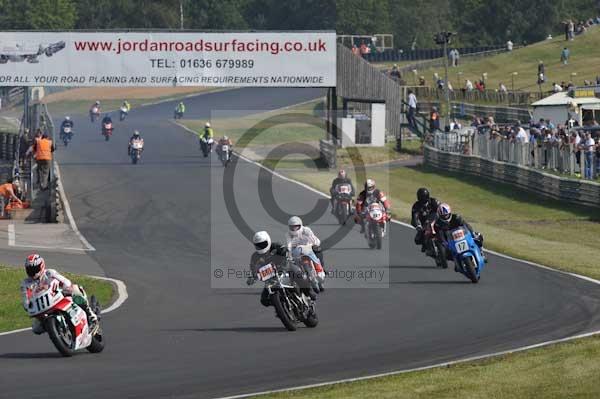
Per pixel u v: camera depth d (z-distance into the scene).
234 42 149.88
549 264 72.94
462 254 65.94
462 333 48.72
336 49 157.50
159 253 88.62
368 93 170.38
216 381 39.50
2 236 102.62
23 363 44.53
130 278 76.19
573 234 96.75
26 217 114.50
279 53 151.00
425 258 77.88
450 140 165.12
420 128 192.62
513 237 91.12
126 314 60.25
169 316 58.66
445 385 36.84
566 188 117.62
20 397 37.38
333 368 41.47
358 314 55.69
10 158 161.00
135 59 149.00
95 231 104.19
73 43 148.62
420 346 45.75
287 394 36.50
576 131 136.25
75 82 148.75
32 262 44.84
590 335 46.12
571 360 40.25
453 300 59.19
